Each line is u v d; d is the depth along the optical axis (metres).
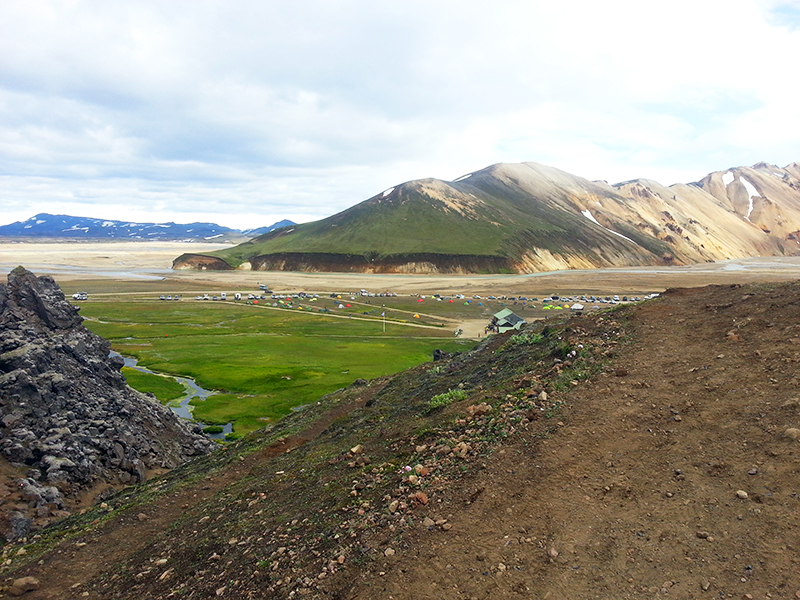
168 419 40.81
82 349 39.66
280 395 63.50
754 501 9.83
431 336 118.31
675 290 27.44
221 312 153.00
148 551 15.58
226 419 53.91
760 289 22.67
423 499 12.40
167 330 118.19
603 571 9.14
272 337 111.62
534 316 147.25
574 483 11.69
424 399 24.78
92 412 33.72
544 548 9.96
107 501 24.56
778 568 8.28
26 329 38.38
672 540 9.48
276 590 10.62
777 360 14.65
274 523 14.26
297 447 25.12
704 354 16.81
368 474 15.45
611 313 25.31
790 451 10.75
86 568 15.52
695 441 12.16
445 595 9.28
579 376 17.48
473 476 12.94
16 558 17.38
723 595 8.08
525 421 15.08
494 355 28.02
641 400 14.65
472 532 10.81
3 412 29.78
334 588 10.12
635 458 12.12
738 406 13.02
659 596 8.36
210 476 23.89
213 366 79.94
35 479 26.11
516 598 8.93
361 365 82.44
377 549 11.03
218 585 11.62
